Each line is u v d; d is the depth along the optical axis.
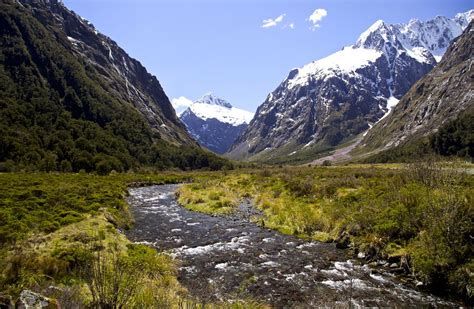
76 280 11.00
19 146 76.38
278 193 33.66
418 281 13.34
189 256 17.11
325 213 23.05
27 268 10.98
